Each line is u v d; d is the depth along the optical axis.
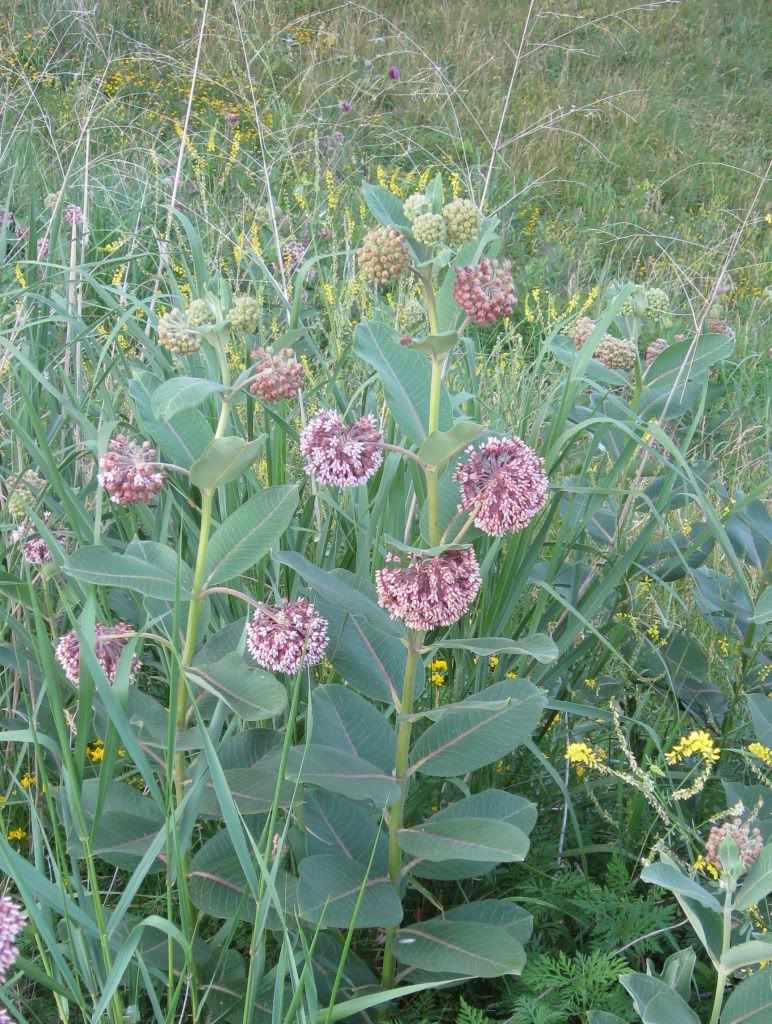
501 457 0.97
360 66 4.64
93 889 0.88
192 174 2.81
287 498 0.97
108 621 1.20
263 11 4.60
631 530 1.68
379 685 1.07
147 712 1.06
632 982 0.91
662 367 1.49
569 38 5.59
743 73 5.82
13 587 1.07
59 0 4.25
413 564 0.98
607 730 1.43
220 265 1.92
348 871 1.02
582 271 3.26
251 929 1.13
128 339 1.82
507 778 1.34
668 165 4.58
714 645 1.58
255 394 0.95
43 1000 1.05
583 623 1.35
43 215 2.08
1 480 1.30
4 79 3.43
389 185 2.83
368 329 1.03
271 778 1.02
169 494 1.23
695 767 1.22
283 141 2.74
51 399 1.51
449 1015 1.11
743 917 1.00
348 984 1.07
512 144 4.40
